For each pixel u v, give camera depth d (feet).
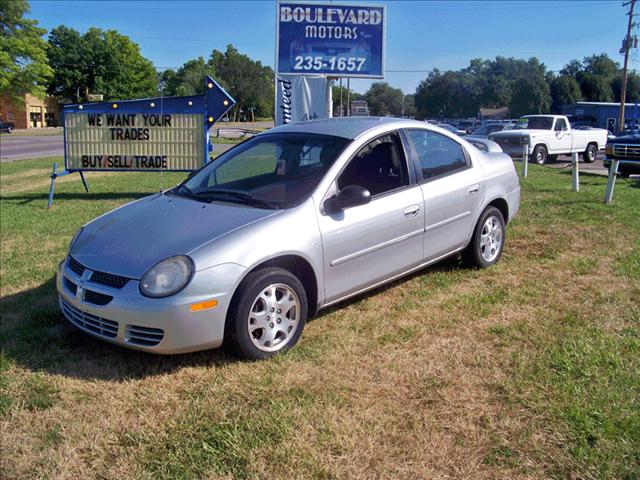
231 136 143.02
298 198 13.64
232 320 12.07
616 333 13.79
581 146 70.74
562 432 9.83
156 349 11.65
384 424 10.18
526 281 17.72
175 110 37.70
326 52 49.14
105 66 290.56
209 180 15.67
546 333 13.84
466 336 13.80
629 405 10.57
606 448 9.36
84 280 12.35
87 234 14.10
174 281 11.51
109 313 11.75
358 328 14.26
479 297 16.25
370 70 49.73
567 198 33.06
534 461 9.15
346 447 9.51
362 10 48.65
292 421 10.24
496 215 19.02
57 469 9.11
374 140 15.33
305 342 13.47
